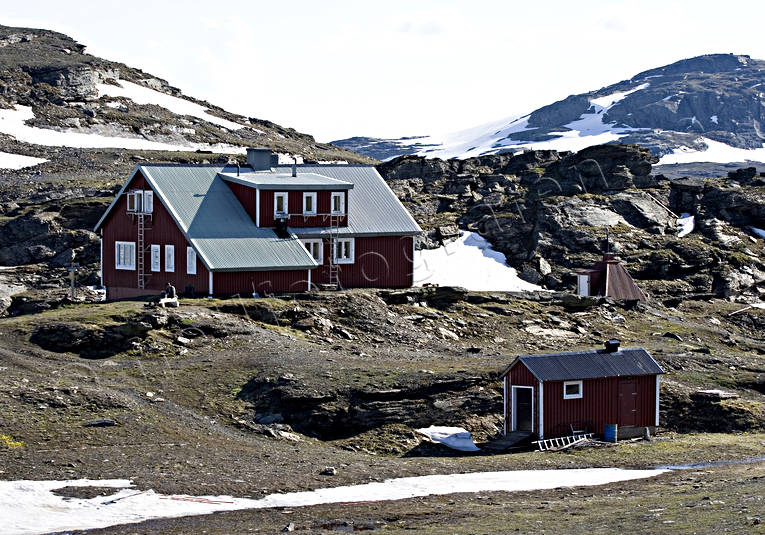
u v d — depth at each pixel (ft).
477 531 139.54
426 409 232.73
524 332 328.70
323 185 351.87
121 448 190.70
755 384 278.05
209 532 144.66
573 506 157.89
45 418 200.34
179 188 344.28
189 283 322.75
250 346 263.49
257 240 332.60
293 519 152.35
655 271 452.35
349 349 275.18
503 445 221.66
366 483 178.91
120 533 144.56
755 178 563.48
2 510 153.79
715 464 202.08
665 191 534.37
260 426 216.13
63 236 480.23
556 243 468.34
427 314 325.62
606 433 231.09
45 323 266.16
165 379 235.61
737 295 447.83
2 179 592.60
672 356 296.30
